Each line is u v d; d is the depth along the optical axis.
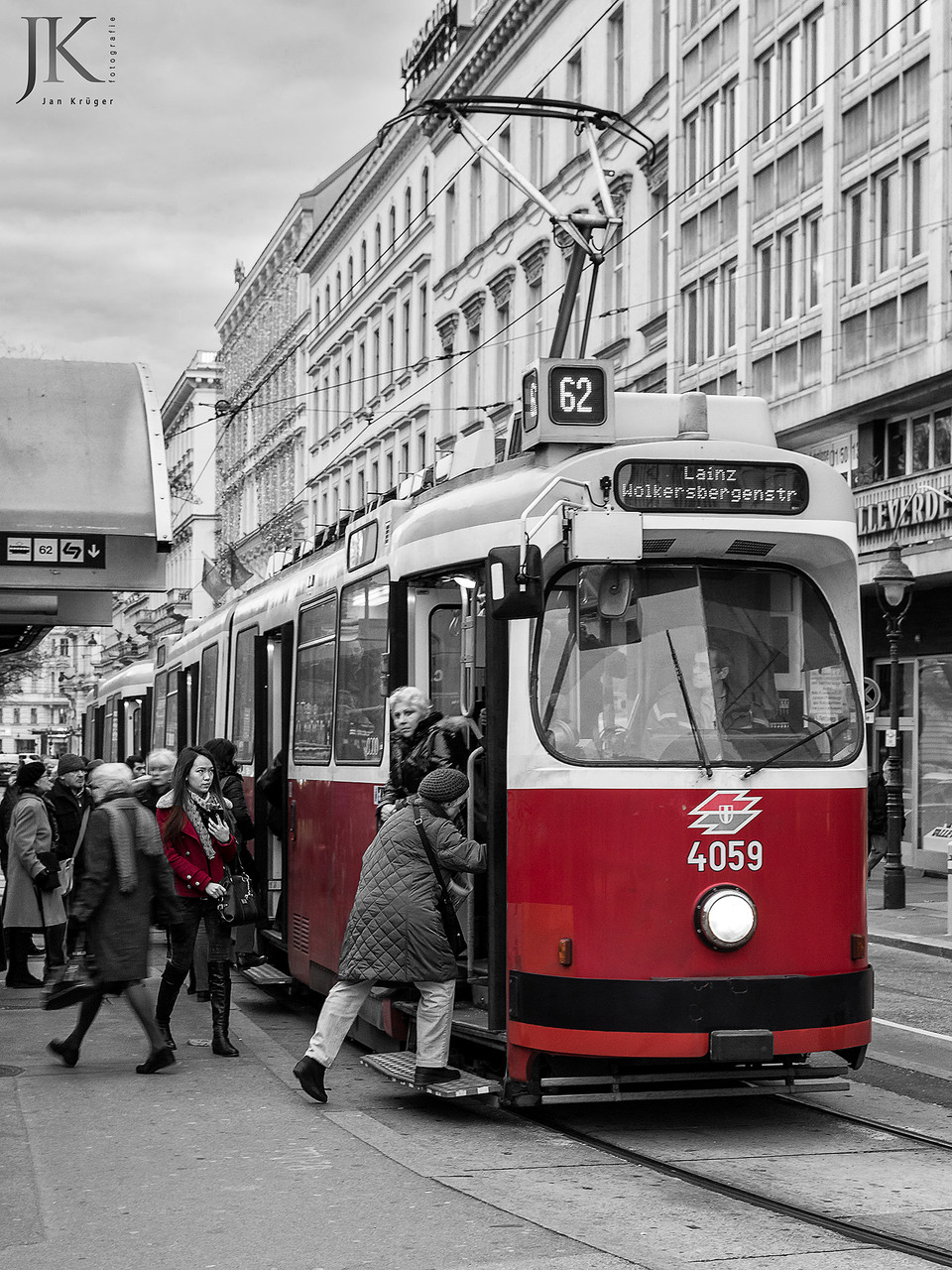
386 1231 6.05
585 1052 7.54
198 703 18.09
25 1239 5.95
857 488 24.11
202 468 82.62
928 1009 12.36
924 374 22.34
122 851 9.30
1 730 111.88
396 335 47.97
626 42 31.84
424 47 44.62
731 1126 8.13
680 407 8.56
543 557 7.94
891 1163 7.28
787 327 25.91
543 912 7.75
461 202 41.53
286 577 13.57
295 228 61.78
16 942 13.21
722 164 27.84
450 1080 8.13
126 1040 10.69
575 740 7.84
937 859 24.62
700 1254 5.73
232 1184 6.79
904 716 25.61
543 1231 6.04
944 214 21.97
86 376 12.05
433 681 9.40
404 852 8.18
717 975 7.57
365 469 51.34
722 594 8.06
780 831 7.73
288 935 12.25
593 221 14.08
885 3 23.52
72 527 11.55
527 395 8.62
